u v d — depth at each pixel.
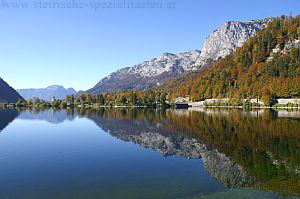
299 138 57.47
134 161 40.19
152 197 25.69
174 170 35.16
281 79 199.50
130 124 94.44
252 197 24.81
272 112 143.50
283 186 27.95
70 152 46.88
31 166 37.22
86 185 29.30
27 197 26.00
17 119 118.06
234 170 34.78
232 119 101.38
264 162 38.50
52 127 86.69
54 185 29.34
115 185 29.25
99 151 47.75
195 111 172.00
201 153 45.44
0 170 35.22
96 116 134.38
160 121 103.56
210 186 28.44
